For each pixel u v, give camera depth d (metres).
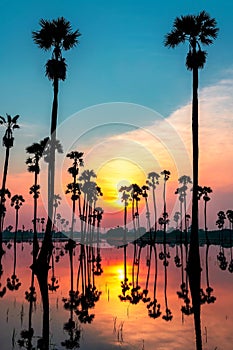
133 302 15.46
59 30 28.19
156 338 10.12
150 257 44.09
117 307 14.41
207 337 10.14
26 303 15.17
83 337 10.26
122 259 41.97
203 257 43.06
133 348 9.20
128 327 11.34
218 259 40.03
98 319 12.42
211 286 19.92
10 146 38.44
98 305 14.82
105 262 37.50
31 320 12.30
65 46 28.83
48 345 9.54
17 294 17.34
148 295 17.17
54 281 22.03
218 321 11.98
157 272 27.39
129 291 18.36
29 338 10.21
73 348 9.27
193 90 26.38
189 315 12.93
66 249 64.06
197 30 26.91
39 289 18.89
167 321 12.06
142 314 13.14
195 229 24.70
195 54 26.58
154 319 12.38
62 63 27.94
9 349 9.21
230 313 13.20
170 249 63.84
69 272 27.14
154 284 20.88
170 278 23.62
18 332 10.83
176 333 10.59
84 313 13.33
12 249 64.50
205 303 15.17
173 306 14.59
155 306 14.60
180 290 18.61
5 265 32.38
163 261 38.31
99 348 9.27
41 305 14.77
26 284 20.64
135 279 23.22
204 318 12.45
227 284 20.67
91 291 18.33
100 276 24.88
